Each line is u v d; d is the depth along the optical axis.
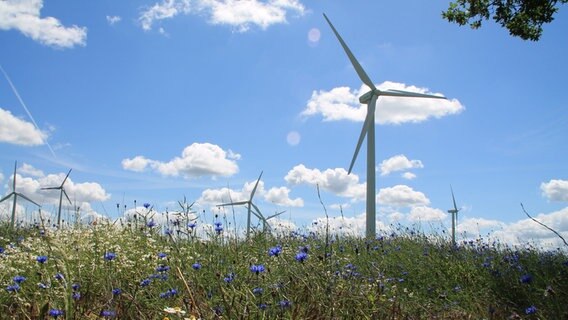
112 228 10.90
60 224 11.51
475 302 7.95
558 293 7.58
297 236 12.13
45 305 4.27
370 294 5.66
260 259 7.76
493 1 16.05
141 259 7.70
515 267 9.92
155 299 5.30
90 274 6.24
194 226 8.19
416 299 7.74
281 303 4.86
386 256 11.66
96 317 4.66
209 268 6.78
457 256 11.55
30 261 7.11
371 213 30.39
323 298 5.24
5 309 5.13
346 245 12.30
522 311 7.43
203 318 4.43
